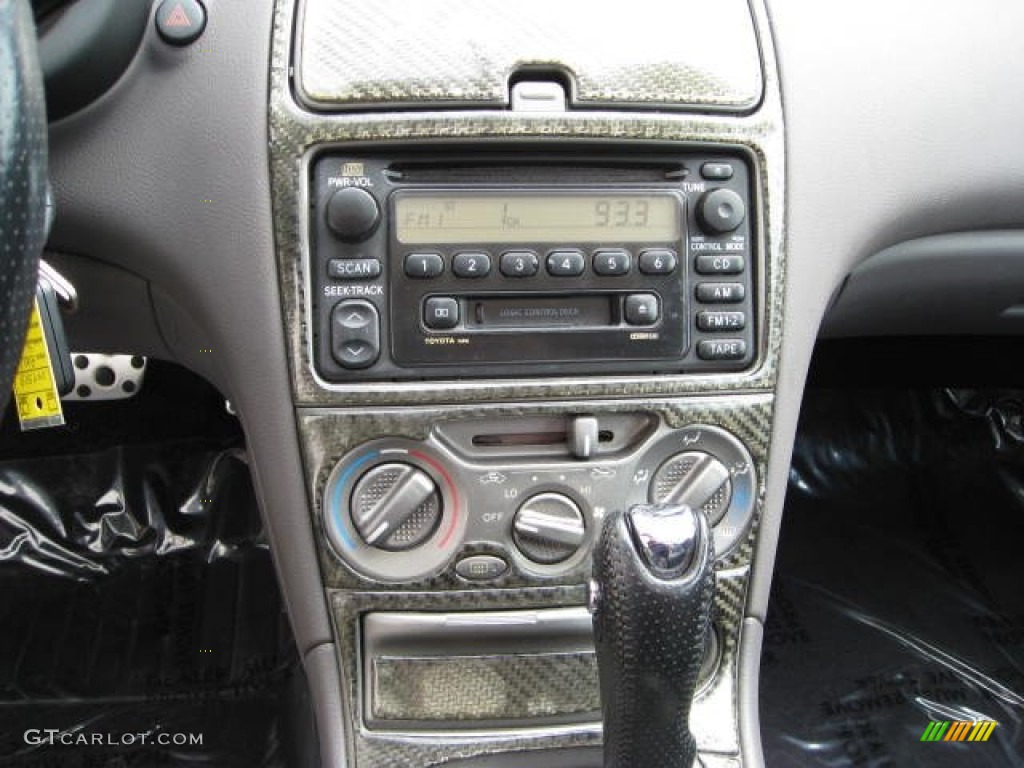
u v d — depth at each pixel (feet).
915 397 5.97
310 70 2.57
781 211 2.73
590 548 2.75
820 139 2.78
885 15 2.91
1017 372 5.53
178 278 2.71
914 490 5.81
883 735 4.32
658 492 2.77
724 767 2.88
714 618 2.90
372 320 2.60
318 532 2.71
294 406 2.64
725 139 2.67
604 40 2.64
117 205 2.66
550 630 2.80
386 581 2.74
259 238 2.60
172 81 2.62
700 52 2.69
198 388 5.23
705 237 2.69
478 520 2.71
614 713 2.33
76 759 4.21
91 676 4.60
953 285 3.37
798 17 2.81
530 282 2.63
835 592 5.15
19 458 5.27
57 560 5.16
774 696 4.53
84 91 2.54
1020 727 4.36
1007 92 2.98
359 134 2.55
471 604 2.77
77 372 4.88
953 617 5.00
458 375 2.63
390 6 2.63
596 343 2.66
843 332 3.79
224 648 4.75
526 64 2.59
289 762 4.06
